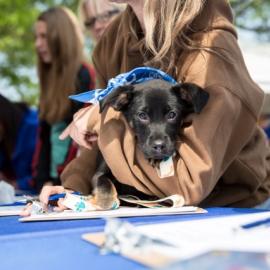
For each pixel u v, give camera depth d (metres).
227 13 1.28
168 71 1.25
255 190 1.30
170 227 0.89
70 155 1.92
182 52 1.24
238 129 1.18
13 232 0.93
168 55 1.25
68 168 1.35
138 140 1.19
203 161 1.09
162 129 1.17
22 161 2.37
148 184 1.13
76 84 1.96
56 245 0.85
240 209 1.12
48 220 1.02
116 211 1.07
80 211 1.09
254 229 0.88
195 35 1.23
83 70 1.98
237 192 1.29
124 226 0.81
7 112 2.36
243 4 4.69
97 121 1.19
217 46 1.19
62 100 1.97
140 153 1.14
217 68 1.17
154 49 1.24
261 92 1.22
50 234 0.91
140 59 1.33
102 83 1.45
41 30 2.04
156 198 1.18
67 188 1.30
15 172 2.39
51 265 0.77
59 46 1.99
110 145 1.13
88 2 2.04
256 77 2.35
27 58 5.05
